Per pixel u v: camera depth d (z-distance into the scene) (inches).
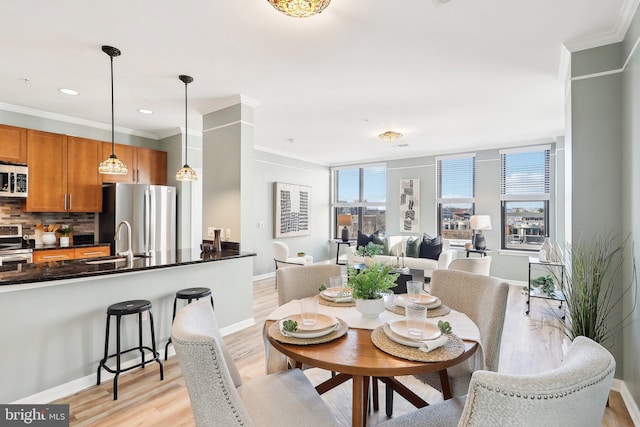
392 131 193.9
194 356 40.7
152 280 110.7
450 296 82.8
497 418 29.2
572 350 39.5
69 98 139.3
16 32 88.4
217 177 150.1
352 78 119.9
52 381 86.5
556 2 76.8
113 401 85.4
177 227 194.4
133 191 174.2
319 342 53.6
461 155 246.5
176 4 76.9
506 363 107.5
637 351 78.1
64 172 162.2
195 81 122.2
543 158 217.5
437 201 259.0
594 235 91.9
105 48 96.7
